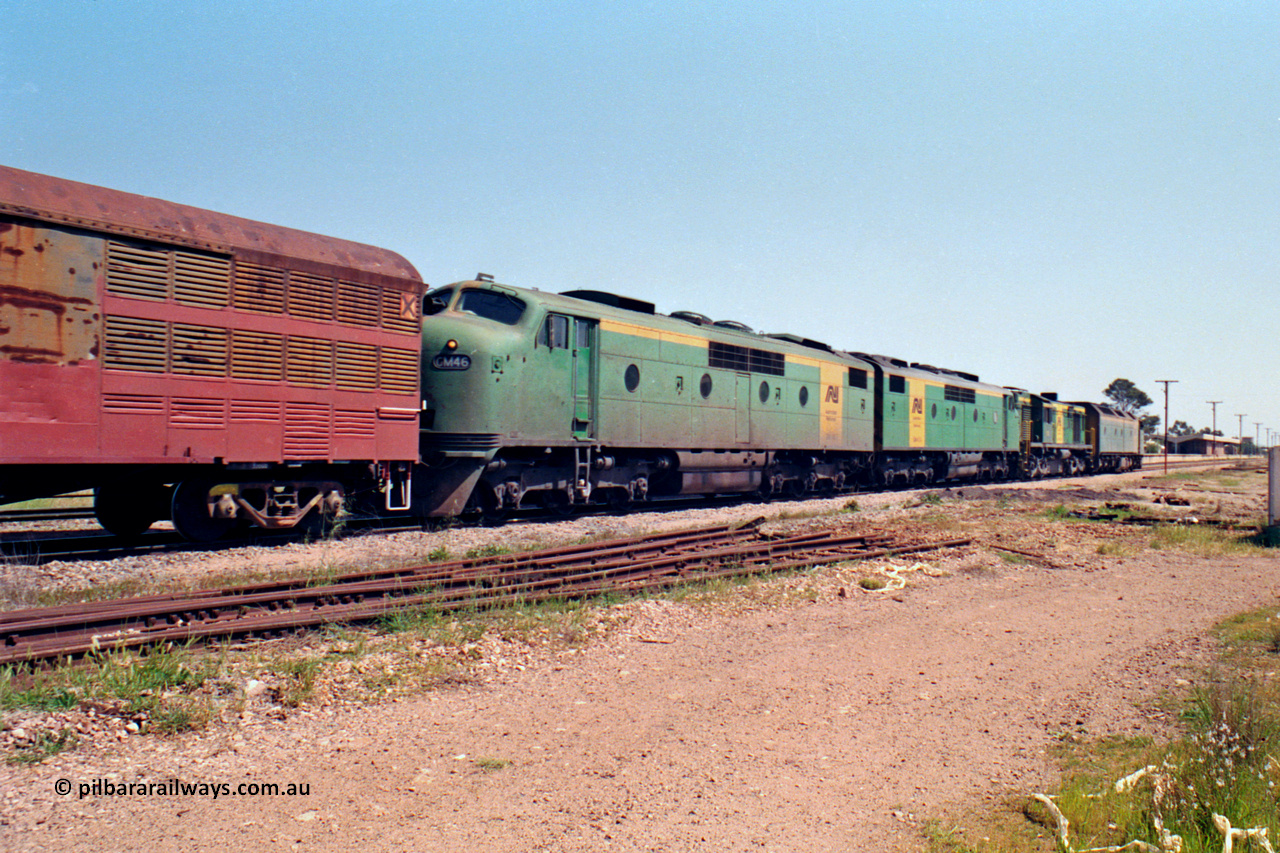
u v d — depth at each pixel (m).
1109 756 4.76
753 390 19.44
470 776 4.43
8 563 8.78
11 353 8.51
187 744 4.70
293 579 8.59
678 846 3.72
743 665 6.61
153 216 9.66
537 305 14.13
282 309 10.70
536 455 14.64
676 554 11.05
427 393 13.28
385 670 6.04
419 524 13.48
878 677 6.33
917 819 4.00
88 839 3.64
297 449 10.84
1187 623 8.16
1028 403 37.25
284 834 3.75
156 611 6.65
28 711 4.86
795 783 4.41
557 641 7.04
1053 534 14.87
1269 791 4.03
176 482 10.55
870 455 24.89
